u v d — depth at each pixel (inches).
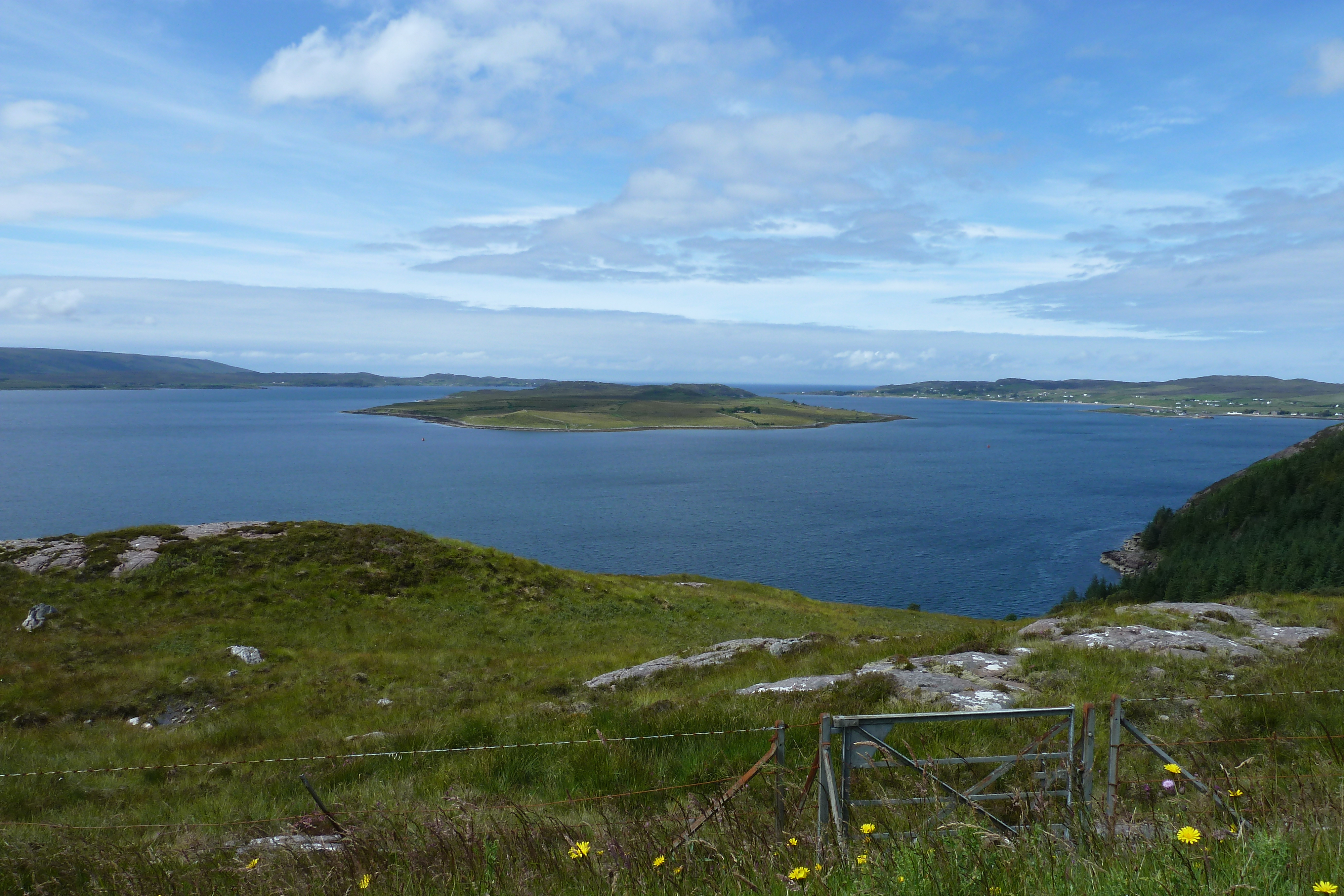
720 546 5231.3
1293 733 327.3
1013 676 470.3
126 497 6884.8
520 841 214.5
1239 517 5007.4
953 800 188.5
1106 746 303.3
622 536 5536.4
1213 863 142.9
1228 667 477.4
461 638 1267.2
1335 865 136.9
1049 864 155.6
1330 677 420.5
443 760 386.3
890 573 4515.3
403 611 1350.9
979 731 323.0
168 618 1195.9
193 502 6678.2
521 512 6565.0
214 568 1378.0
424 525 5890.8
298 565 1441.9
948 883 146.1
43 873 255.9
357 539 1569.9
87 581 1274.6
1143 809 233.6
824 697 427.8
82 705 811.4
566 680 860.0
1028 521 6250.0
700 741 352.5
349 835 249.8
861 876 154.7
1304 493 4950.8
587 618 1445.6
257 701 842.2
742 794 262.7
